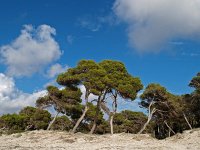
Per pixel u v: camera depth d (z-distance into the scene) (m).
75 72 58.50
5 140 44.69
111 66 58.41
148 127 79.44
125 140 42.09
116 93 57.31
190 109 71.06
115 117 78.75
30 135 47.41
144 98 65.06
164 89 63.56
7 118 77.44
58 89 65.56
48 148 30.94
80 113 69.06
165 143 40.16
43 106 67.56
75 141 40.84
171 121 71.25
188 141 42.44
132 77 59.66
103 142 39.91
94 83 54.56
